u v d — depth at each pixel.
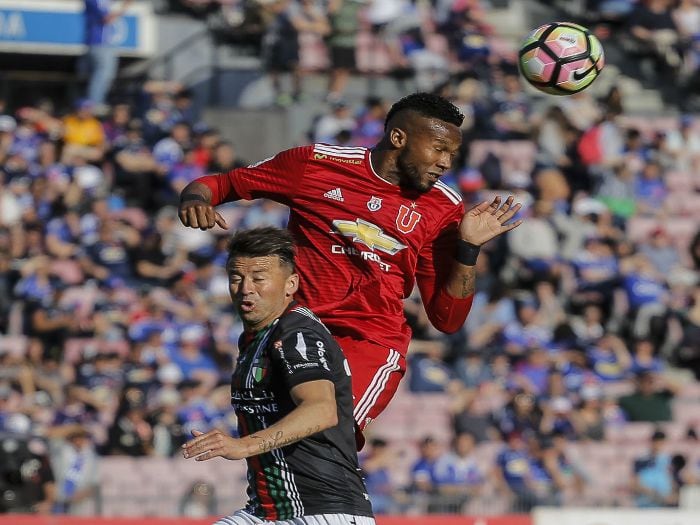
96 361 48.47
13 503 38.78
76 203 58.28
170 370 48.59
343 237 20.77
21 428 44.38
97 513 41.50
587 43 22.45
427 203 21.00
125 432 46.03
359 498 18.22
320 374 17.41
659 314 57.91
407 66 73.62
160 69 72.94
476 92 70.75
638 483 47.41
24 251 55.53
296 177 20.84
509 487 46.75
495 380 52.72
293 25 71.75
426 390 52.41
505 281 59.06
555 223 60.50
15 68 71.00
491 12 82.56
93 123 63.41
